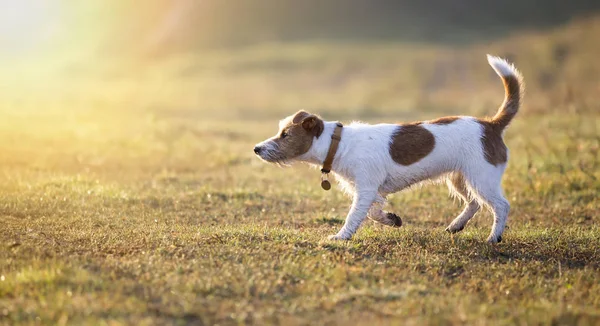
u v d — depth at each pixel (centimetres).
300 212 926
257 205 954
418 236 745
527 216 920
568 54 3569
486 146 724
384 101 3247
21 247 631
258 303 521
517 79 752
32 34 6981
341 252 656
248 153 1486
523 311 520
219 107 3027
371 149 712
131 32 6988
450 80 3944
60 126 1803
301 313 504
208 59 5397
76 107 2608
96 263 595
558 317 506
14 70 5469
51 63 5922
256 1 7738
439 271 626
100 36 6906
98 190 946
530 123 1741
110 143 1489
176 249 651
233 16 7475
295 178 1187
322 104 3127
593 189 1043
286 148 725
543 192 1034
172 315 492
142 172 1184
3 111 2133
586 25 4238
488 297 554
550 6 7719
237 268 593
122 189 984
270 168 1289
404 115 2570
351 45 6244
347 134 725
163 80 4534
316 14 7725
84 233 700
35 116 2058
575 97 2173
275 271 591
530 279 607
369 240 717
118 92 3759
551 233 782
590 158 1236
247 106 3072
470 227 832
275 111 2838
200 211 893
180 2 7462
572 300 556
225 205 941
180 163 1302
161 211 862
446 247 704
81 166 1195
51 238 679
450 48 5750
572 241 747
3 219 754
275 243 684
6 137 1477
